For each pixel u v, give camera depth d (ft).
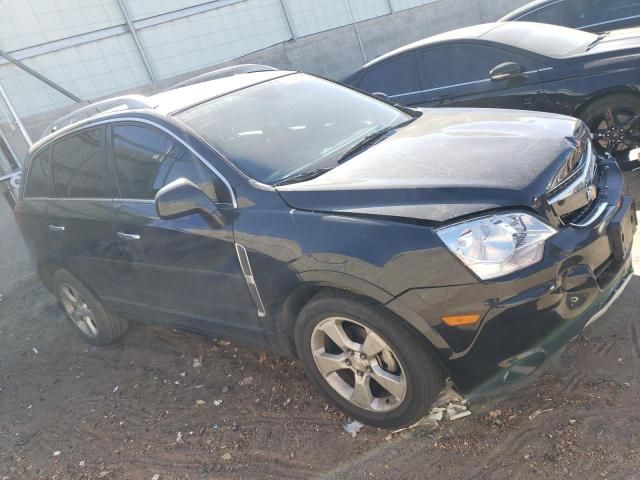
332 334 8.52
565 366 9.25
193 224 9.60
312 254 8.01
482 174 7.81
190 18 34.50
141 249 10.78
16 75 28.17
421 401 7.98
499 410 8.69
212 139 9.82
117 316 13.99
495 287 6.98
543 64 16.99
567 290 7.36
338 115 11.32
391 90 20.65
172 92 12.04
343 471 8.34
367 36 40.93
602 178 9.45
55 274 14.16
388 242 7.42
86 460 10.19
